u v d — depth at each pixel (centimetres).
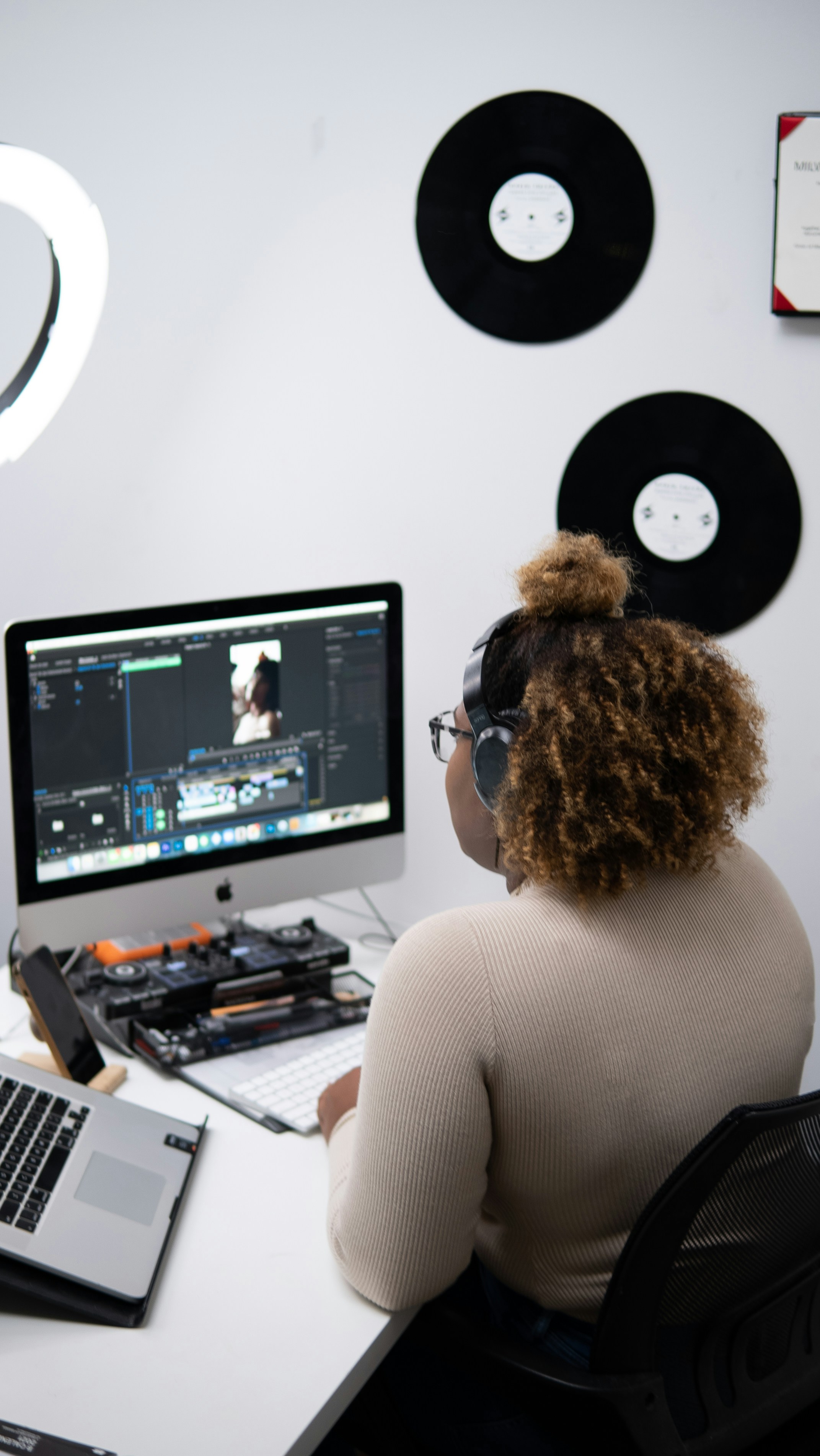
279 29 157
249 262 164
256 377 167
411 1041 76
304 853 147
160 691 133
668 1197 72
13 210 159
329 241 162
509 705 85
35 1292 82
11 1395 75
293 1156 106
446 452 167
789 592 167
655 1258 75
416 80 157
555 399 164
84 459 168
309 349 166
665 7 152
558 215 159
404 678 161
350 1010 136
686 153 156
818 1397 90
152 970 138
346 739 148
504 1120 76
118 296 164
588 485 166
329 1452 101
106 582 172
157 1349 80
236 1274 88
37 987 113
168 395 167
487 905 81
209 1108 115
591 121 156
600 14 153
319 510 171
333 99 158
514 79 156
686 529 166
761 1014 80
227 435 169
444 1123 75
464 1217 78
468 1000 75
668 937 78
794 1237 82
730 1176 75
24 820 125
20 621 122
